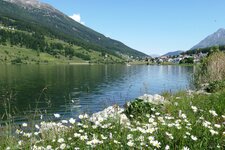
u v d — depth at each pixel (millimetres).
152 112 8609
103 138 4883
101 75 151750
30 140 4934
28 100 62375
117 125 5754
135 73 170250
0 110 22547
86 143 4699
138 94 63156
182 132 5184
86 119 6012
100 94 72312
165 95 14203
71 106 7352
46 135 5383
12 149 4648
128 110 8930
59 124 5805
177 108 8438
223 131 5746
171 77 134875
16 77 128375
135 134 5211
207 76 20109
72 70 194250
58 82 110938
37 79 122062
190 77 20203
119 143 4734
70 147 4816
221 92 10867
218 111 7859
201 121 6000
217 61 20641
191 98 9992
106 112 7066
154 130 5219
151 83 102750
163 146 4820
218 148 4750
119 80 120938
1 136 5066
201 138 5152
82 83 107562
